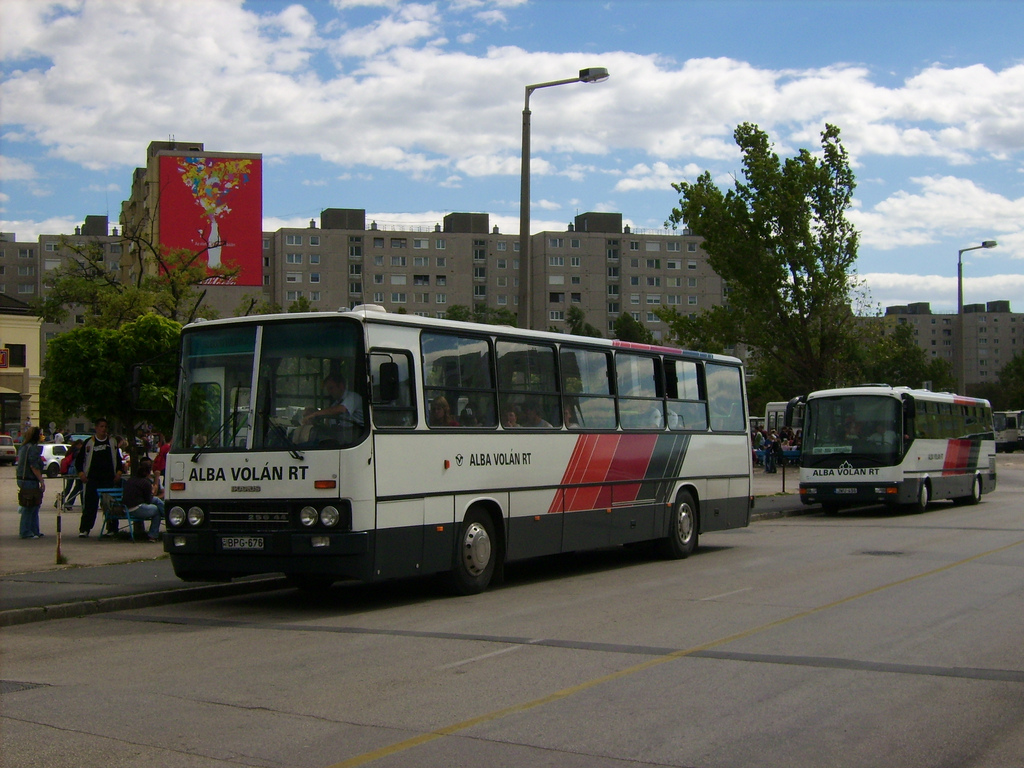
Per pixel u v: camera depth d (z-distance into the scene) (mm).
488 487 13211
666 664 8508
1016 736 6379
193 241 83812
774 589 13094
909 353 84812
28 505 18922
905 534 21172
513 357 13938
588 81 19812
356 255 127188
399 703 7293
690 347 38531
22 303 72562
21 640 10227
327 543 11070
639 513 16453
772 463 50031
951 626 10227
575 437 15031
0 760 6000
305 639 10016
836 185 36781
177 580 13695
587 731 6516
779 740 6297
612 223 134875
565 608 11773
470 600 12633
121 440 24688
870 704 7164
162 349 22500
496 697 7441
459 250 130500
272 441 11516
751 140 36781
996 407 124562
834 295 36844
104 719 6930
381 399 11430
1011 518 25250
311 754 6070
